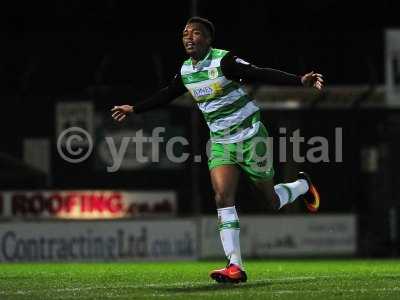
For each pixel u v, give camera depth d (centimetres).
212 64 2269
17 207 6206
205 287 2219
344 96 7469
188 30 2267
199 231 6134
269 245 6488
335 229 6625
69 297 2002
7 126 6962
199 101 2331
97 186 6969
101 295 2044
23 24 8275
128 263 5472
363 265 4203
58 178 6975
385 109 7494
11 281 2581
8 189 6931
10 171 6919
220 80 2267
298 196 2678
